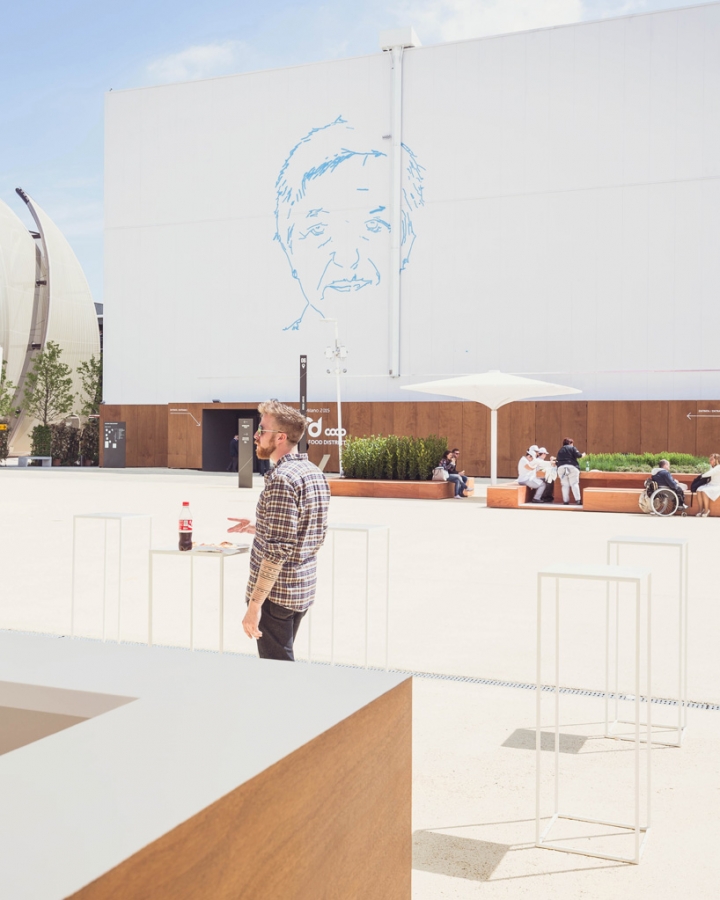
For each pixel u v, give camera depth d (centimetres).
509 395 2286
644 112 3231
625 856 320
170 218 3912
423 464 2327
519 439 3334
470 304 3456
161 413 3950
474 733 461
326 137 3650
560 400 3297
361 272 3606
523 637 691
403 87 3528
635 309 3247
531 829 345
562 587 924
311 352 3688
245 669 218
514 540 1345
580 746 442
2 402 5625
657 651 650
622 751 434
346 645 660
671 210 3209
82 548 1198
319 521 411
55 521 1570
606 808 364
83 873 116
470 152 3447
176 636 671
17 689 201
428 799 375
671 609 810
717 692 542
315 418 3653
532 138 3366
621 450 3234
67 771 150
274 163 3734
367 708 193
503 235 3409
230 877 146
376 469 2380
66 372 5662
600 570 370
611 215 3275
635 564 1095
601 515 1833
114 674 210
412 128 3519
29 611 767
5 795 140
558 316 3341
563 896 293
